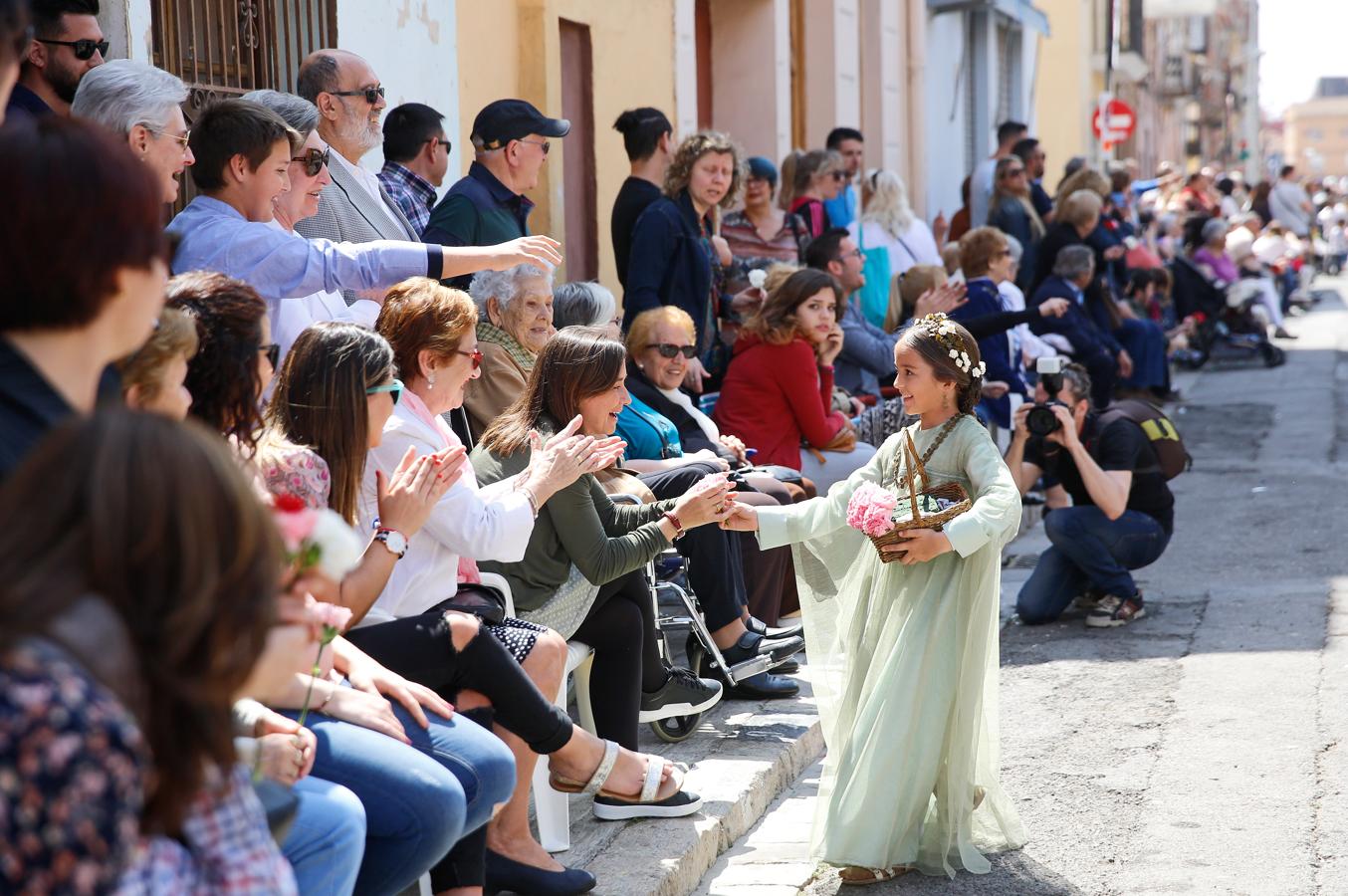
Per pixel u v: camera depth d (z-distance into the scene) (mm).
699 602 5496
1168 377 14430
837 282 7023
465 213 5887
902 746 4215
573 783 4180
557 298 6117
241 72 6262
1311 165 81875
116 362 2688
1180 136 53938
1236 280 17750
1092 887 4230
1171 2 36125
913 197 16281
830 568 4574
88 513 1719
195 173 4297
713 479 4480
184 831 1865
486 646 3635
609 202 9859
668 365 6207
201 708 1781
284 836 2473
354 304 4961
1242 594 7590
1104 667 6438
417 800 3086
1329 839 4508
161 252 2148
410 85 7484
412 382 4062
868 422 7949
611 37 9805
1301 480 10625
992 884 4262
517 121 5977
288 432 3461
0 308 2094
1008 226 12508
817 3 13703
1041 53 23500
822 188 9398
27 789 1616
